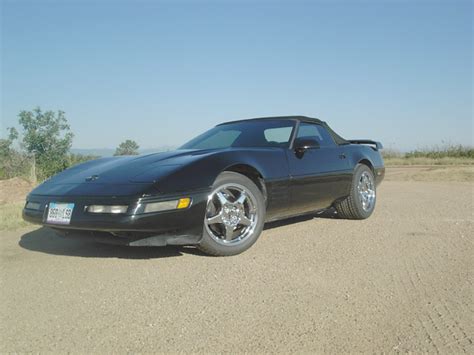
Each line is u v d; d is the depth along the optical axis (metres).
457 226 4.53
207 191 3.21
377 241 3.92
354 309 2.33
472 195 7.36
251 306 2.41
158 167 3.35
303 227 4.66
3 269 3.37
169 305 2.46
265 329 2.11
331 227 4.64
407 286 2.68
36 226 5.31
